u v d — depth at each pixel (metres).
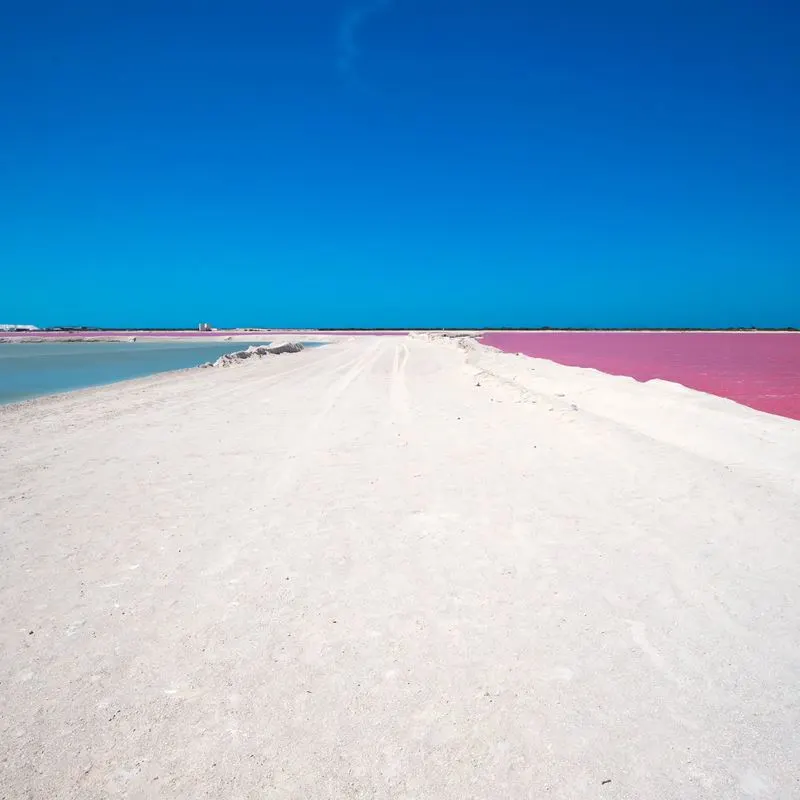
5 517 5.30
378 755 2.51
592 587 3.84
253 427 9.33
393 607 3.66
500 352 26.67
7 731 2.69
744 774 2.37
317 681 2.98
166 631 3.45
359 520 5.10
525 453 7.11
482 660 3.11
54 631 3.47
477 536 4.69
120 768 2.47
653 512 5.05
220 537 4.79
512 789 2.32
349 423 9.48
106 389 15.17
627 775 2.37
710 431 7.21
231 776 2.41
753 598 3.65
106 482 6.34
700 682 2.90
